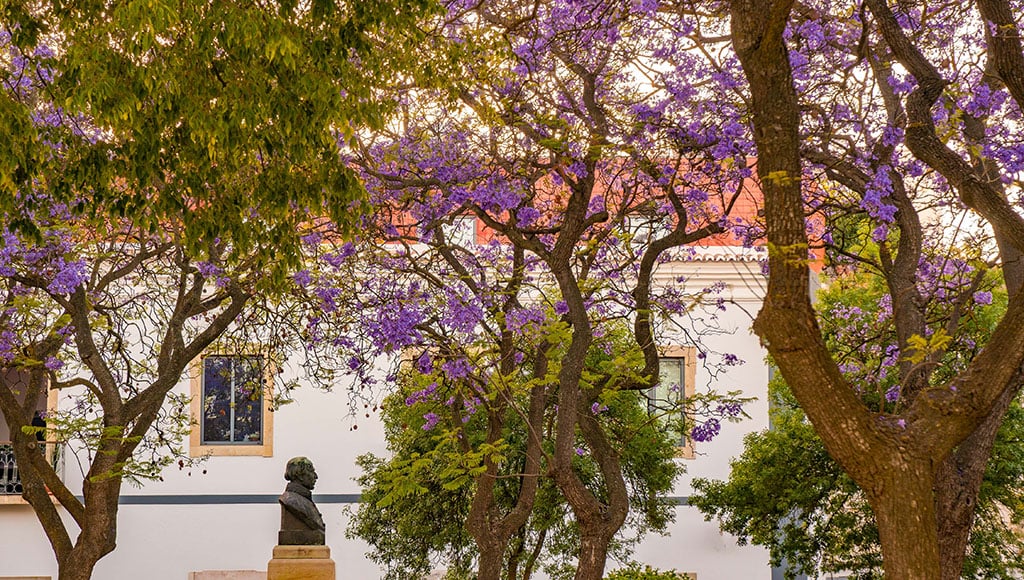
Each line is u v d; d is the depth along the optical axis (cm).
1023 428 1658
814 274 1783
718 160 1160
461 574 1883
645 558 2278
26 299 1424
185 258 1438
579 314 1190
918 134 951
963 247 1264
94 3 862
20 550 2216
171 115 882
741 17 732
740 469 1867
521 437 1777
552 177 1377
